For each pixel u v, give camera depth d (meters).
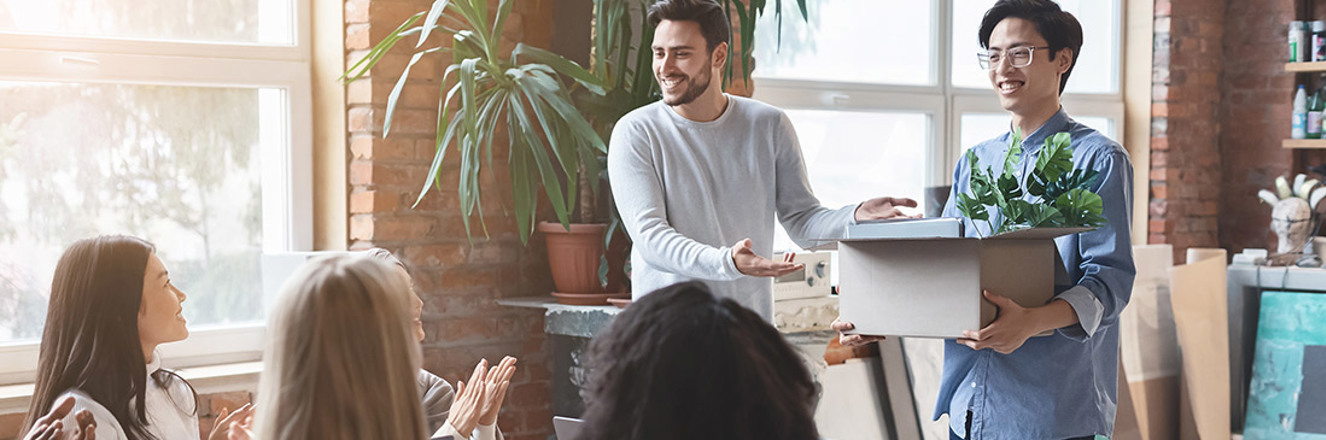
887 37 5.09
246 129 3.73
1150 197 5.87
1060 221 2.15
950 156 5.27
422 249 3.79
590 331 3.62
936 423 4.45
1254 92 5.91
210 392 3.48
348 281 1.48
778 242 4.74
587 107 3.71
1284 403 5.12
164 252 3.62
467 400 2.46
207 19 3.66
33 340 3.45
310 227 3.80
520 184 3.53
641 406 1.03
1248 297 5.39
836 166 4.95
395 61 3.70
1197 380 5.15
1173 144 5.82
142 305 2.43
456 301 3.87
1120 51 5.88
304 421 1.43
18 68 3.33
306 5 3.79
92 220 3.51
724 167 2.86
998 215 2.27
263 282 3.42
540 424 4.08
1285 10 5.78
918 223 2.23
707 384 1.02
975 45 5.39
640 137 2.84
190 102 3.64
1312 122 5.67
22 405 3.22
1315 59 5.60
